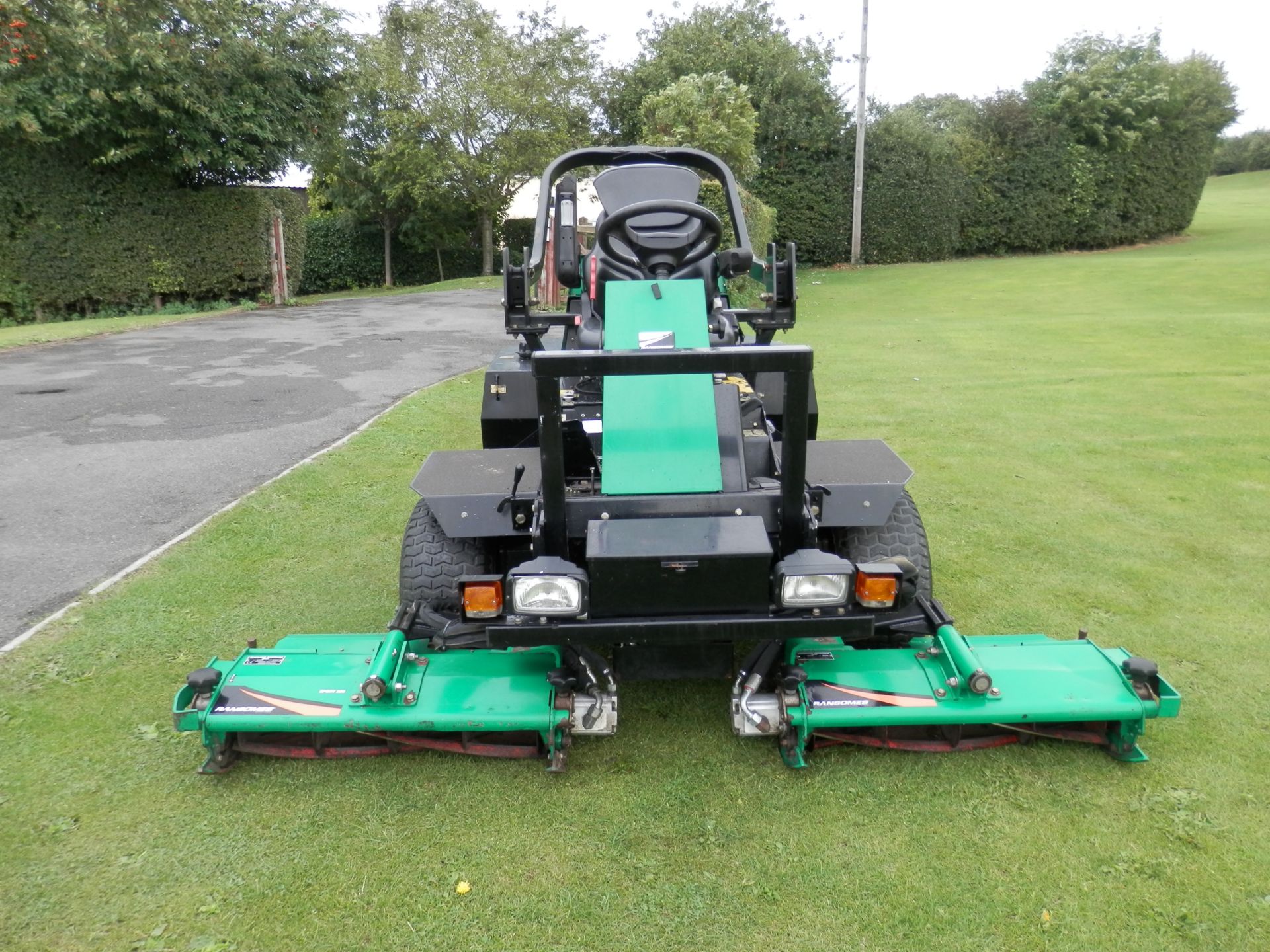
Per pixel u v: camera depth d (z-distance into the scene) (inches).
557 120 989.8
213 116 616.4
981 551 193.5
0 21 550.6
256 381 366.9
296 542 196.4
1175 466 252.1
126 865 102.0
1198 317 519.8
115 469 245.1
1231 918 93.9
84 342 479.5
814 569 107.0
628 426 123.0
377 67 957.2
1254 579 178.9
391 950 91.0
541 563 108.0
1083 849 104.0
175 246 673.6
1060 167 1069.1
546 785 116.3
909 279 846.5
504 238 1184.8
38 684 138.9
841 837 106.4
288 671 119.1
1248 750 122.0
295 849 104.9
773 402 177.3
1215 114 1121.4
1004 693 115.8
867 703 114.5
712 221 152.3
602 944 91.6
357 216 1120.8
